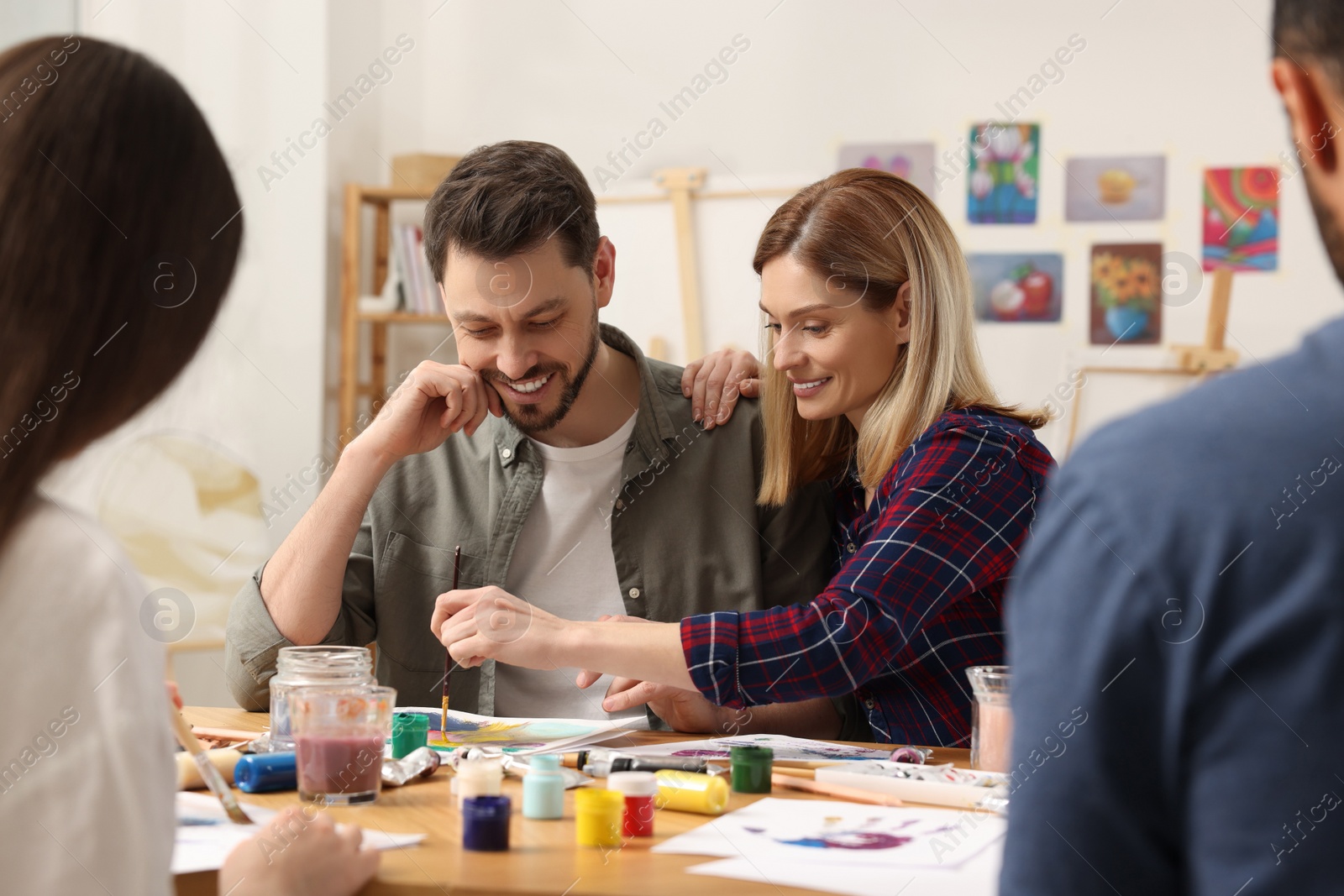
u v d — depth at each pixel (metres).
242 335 3.04
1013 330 3.10
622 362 1.62
